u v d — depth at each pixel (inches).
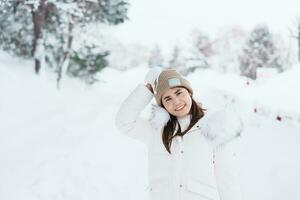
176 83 77.0
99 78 655.1
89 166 231.0
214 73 855.1
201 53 1071.6
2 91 425.7
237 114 79.3
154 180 78.1
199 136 77.0
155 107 80.3
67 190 197.0
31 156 247.8
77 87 585.6
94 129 322.0
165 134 77.3
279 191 193.0
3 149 261.7
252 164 227.0
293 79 470.6
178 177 75.3
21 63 563.5
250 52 791.1
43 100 452.8
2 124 333.1
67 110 409.4
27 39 558.6
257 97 389.7
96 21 574.6
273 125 306.2
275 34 747.4
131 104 80.0
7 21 514.3
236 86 474.6
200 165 75.0
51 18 527.2
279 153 244.8
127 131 81.7
